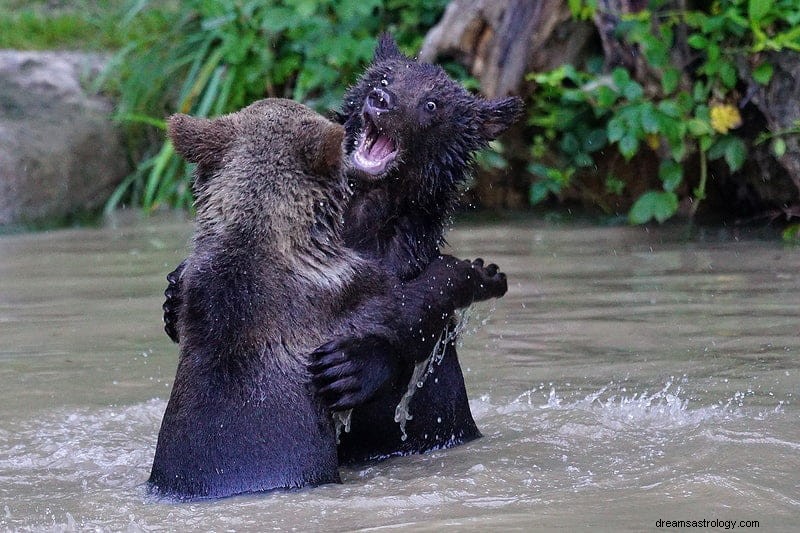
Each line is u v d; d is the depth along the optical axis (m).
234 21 23.16
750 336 12.68
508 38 20.25
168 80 24.06
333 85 22.48
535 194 20.77
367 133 10.47
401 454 9.58
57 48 24.48
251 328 8.04
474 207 22.06
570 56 20.38
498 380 11.47
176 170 23.12
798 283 15.23
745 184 20.16
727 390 10.80
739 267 16.39
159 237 19.77
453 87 10.67
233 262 8.16
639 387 11.03
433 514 7.27
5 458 9.20
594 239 18.80
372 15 23.47
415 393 9.58
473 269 10.04
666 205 19.34
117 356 12.42
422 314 9.11
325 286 8.32
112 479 8.59
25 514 7.58
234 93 23.19
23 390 11.19
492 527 6.91
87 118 23.02
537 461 8.77
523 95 20.61
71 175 22.39
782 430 9.36
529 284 15.57
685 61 19.53
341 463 9.38
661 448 9.00
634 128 18.84
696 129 18.94
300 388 8.07
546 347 12.57
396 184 10.17
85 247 18.94
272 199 8.27
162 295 15.17
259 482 7.86
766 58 18.77
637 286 15.32
